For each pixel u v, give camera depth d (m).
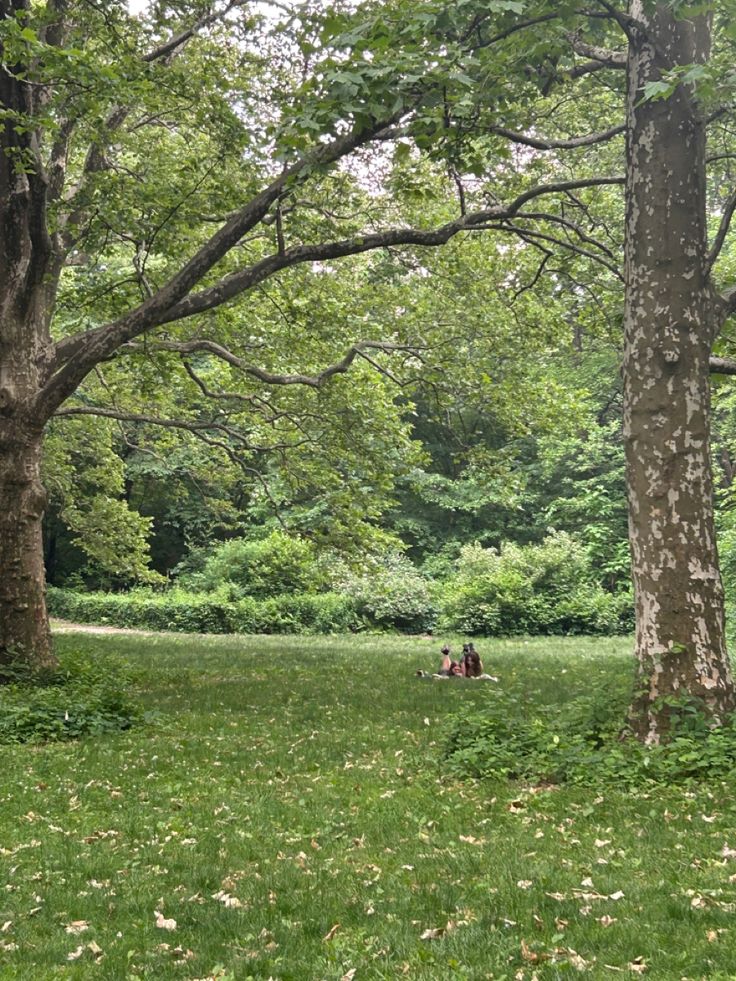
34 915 5.18
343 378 18.56
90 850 6.41
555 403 18.12
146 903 5.32
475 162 10.41
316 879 5.67
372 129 10.58
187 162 14.11
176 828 6.90
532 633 32.56
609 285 15.26
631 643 27.31
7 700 11.92
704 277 9.11
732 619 22.53
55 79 11.38
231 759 9.41
